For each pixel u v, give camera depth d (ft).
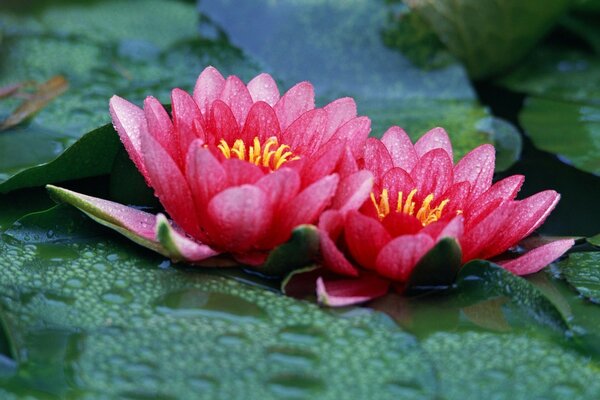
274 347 2.36
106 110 2.98
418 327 2.41
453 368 2.36
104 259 2.50
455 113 3.08
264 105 2.51
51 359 2.33
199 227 2.48
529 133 3.01
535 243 2.58
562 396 2.33
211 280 2.47
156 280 2.46
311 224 2.47
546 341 2.40
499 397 2.32
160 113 2.51
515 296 2.45
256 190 2.40
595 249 2.62
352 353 2.36
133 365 2.33
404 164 2.58
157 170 2.44
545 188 2.81
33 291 2.43
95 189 2.65
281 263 2.45
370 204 2.47
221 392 2.30
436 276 2.45
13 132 2.88
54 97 3.02
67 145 2.84
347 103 2.56
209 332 2.38
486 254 2.50
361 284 2.46
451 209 2.50
